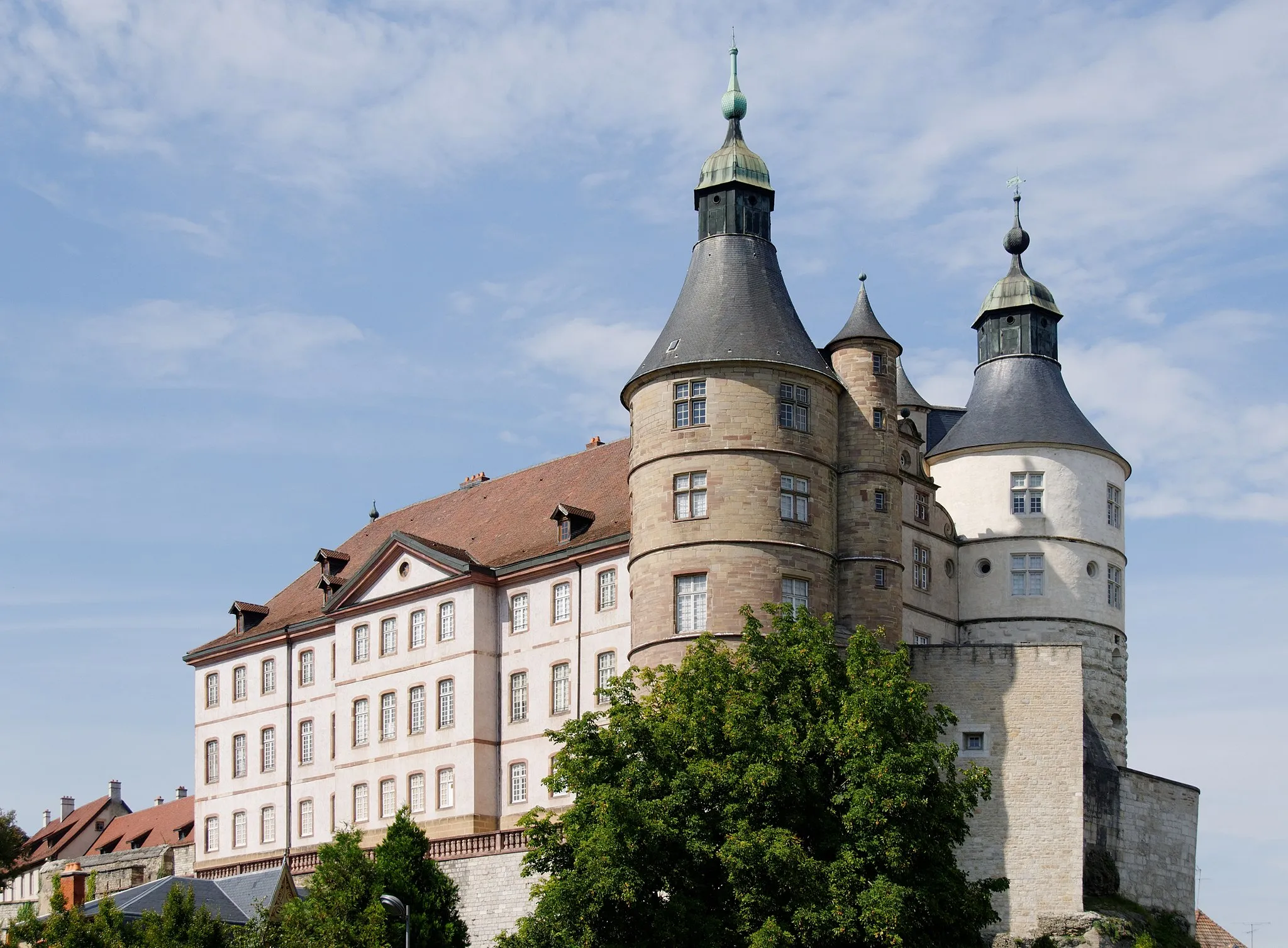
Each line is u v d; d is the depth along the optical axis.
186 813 133.38
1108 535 88.81
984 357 92.31
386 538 104.88
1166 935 75.19
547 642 87.12
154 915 71.00
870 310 80.44
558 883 61.53
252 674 104.50
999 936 72.25
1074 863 72.19
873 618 76.56
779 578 74.75
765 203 80.94
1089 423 90.38
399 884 71.94
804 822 62.47
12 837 114.25
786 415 76.44
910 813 61.25
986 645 74.88
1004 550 87.12
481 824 87.38
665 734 63.94
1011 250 93.56
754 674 65.44
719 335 76.81
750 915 59.69
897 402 91.25
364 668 94.94
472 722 88.19
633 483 78.06
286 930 69.38
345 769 94.62
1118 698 87.75
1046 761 73.38
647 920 61.00
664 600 75.25
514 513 95.75
